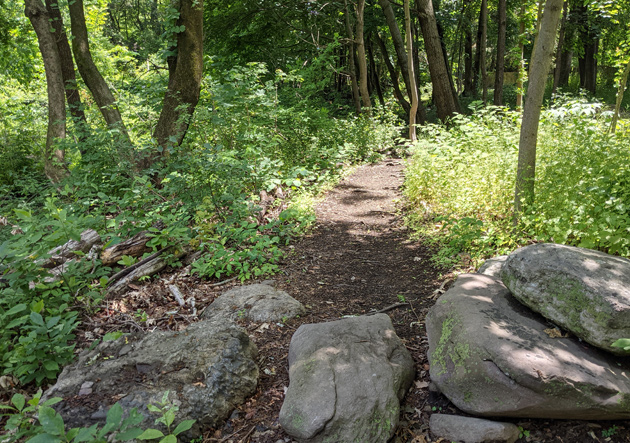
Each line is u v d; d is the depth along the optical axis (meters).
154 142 7.28
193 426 2.67
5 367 3.06
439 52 13.33
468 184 6.34
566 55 22.16
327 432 2.56
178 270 4.98
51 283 3.67
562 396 2.46
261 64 9.90
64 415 2.55
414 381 3.13
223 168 6.27
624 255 3.79
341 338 3.23
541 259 3.04
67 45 9.72
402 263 5.24
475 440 2.55
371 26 17.95
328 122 12.04
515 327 2.86
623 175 4.44
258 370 3.18
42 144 12.80
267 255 5.32
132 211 6.12
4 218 5.70
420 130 14.16
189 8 7.83
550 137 7.06
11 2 14.82
